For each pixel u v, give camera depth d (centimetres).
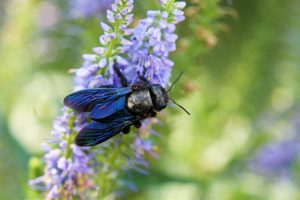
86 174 42
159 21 40
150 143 43
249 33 56
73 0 52
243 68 56
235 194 57
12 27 57
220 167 57
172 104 46
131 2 40
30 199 44
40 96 54
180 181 52
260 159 58
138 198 52
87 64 41
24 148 53
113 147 43
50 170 42
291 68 56
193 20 46
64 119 42
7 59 57
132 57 41
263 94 56
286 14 55
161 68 41
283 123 59
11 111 55
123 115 41
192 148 56
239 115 57
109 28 40
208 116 56
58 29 55
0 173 54
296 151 59
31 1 57
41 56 56
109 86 41
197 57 47
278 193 59
